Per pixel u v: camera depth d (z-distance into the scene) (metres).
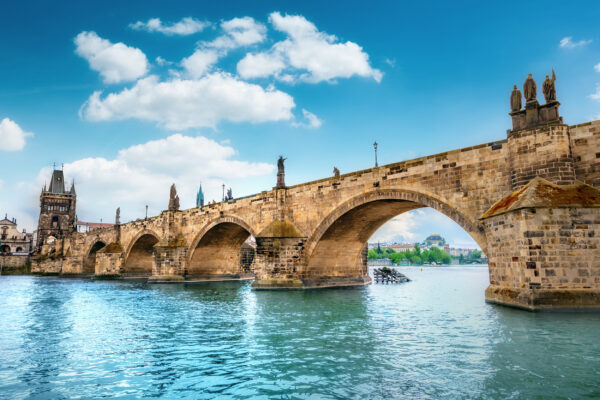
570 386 13.57
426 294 48.44
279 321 27.91
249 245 88.81
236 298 44.28
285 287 50.59
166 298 46.66
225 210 67.12
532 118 29.88
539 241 26.41
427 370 15.67
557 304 25.66
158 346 20.75
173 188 82.38
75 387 14.52
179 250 77.19
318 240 49.78
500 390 13.31
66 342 22.17
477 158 34.81
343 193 46.88
